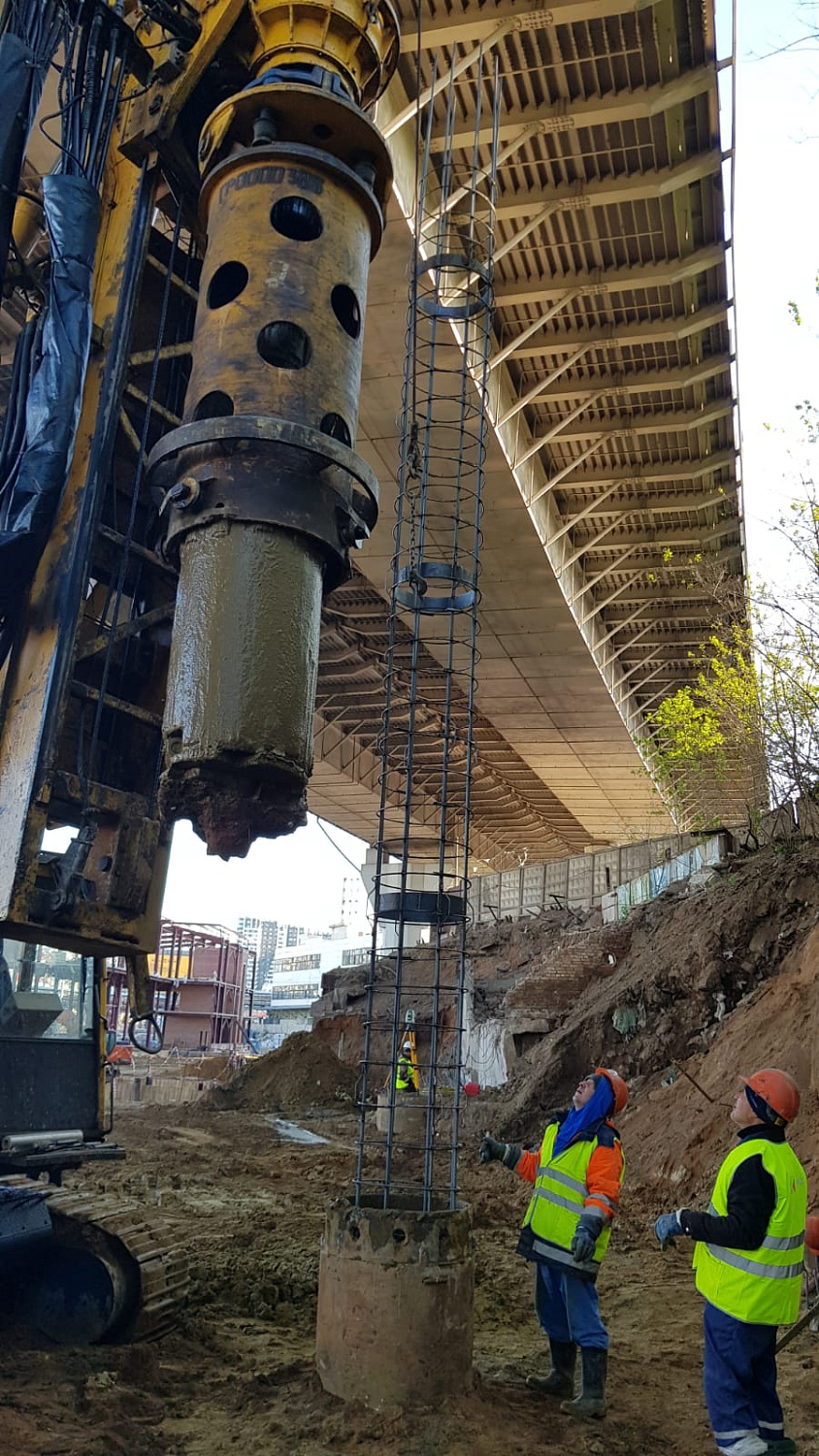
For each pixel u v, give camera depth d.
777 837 17.34
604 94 19.27
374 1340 4.94
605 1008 16.98
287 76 6.13
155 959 51.66
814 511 15.69
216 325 5.73
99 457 5.90
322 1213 10.35
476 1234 9.91
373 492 5.86
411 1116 18.62
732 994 15.09
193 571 5.42
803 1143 9.39
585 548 32.31
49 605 5.73
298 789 5.32
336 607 34.69
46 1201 6.14
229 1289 7.28
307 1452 4.52
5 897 5.29
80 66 6.43
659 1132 12.28
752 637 17.05
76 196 6.06
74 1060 6.93
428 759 25.84
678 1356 6.22
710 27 17.92
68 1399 5.01
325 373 5.72
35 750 5.46
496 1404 5.15
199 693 5.17
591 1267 5.23
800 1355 6.16
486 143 19.73
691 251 22.89
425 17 17.72
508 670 38.34
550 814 62.69
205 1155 15.53
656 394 27.70
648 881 23.45
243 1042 58.50
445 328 19.94
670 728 19.50
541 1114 16.39
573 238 22.73
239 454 5.44
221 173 6.04
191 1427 4.88
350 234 6.04
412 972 30.20
